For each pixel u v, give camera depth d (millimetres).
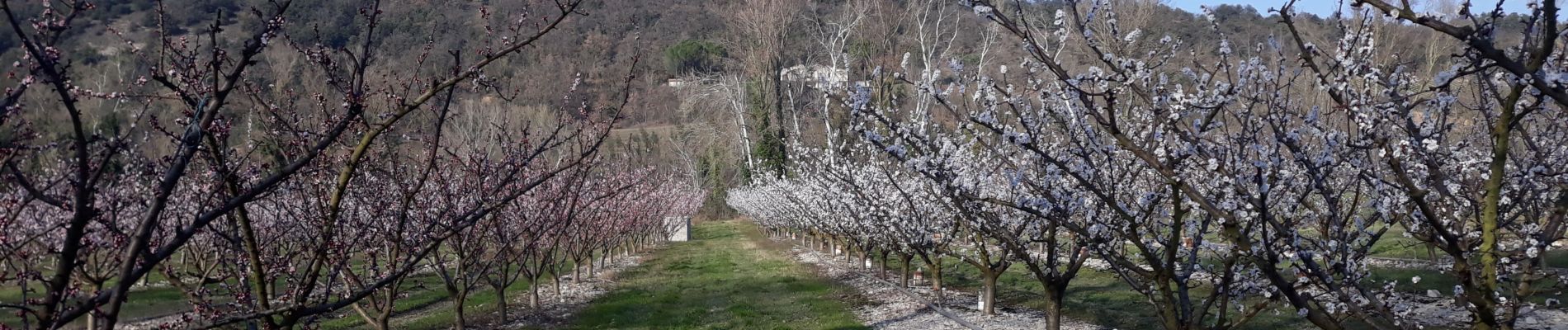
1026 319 12633
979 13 4102
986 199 5316
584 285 20281
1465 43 3197
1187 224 5477
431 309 15945
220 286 6141
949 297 15570
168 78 3988
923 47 25922
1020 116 4758
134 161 4207
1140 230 6652
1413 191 3717
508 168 6695
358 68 4250
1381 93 4211
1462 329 8492
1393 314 4195
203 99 3369
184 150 3262
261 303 4609
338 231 6082
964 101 5113
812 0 38938
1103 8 4348
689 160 51625
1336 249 4480
